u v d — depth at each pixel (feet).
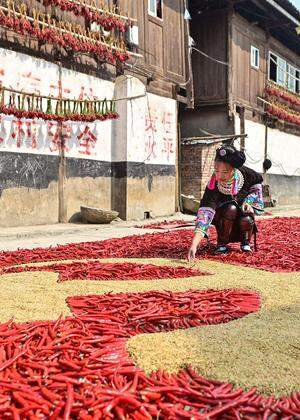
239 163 18.76
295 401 7.04
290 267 18.19
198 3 58.80
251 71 65.57
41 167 37.47
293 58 80.64
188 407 6.84
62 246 23.90
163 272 16.81
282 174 76.79
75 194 40.65
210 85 60.39
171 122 51.08
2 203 34.73
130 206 44.68
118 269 17.02
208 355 8.63
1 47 34.12
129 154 44.32
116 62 44.24
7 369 7.63
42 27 35.78
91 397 6.76
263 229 32.24
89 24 41.11
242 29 62.69
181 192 55.47
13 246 26.37
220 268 17.74
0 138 34.37
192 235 28.50
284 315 11.55
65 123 39.34
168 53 51.39
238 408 6.71
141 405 6.52
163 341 9.32
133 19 44.11
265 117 70.54
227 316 11.59
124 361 8.22
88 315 10.87
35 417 6.20
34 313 11.37
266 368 8.10
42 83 37.29
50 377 7.25
